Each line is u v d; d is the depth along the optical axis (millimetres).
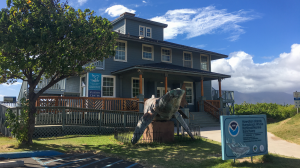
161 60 21750
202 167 5969
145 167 5992
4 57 8453
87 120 13086
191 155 7406
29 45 7793
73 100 13594
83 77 18078
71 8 9789
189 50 22844
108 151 8000
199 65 24375
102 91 17625
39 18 8320
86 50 9336
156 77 20500
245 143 6207
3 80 9469
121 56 19203
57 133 11945
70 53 9141
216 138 11539
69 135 12086
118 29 23859
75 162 6480
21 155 7023
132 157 7062
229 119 6074
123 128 13125
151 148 8617
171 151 8062
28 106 8969
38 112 11609
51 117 11969
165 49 22297
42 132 11477
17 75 9547
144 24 23969
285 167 5793
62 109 12141
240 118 6254
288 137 10695
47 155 7391
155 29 24828
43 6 8648
